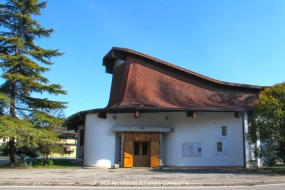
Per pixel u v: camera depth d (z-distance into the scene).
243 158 22.83
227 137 23.39
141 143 23.64
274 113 17.36
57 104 23.30
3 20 22.33
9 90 22.45
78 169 21.17
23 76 21.39
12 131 19.75
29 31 23.19
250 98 26.42
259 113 18.23
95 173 17.72
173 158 23.48
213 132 23.52
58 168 21.70
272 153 18.81
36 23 23.12
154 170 20.38
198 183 12.59
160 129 23.20
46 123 22.59
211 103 25.80
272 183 13.36
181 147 23.52
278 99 18.03
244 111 22.92
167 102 25.55
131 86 26.41
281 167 21.92
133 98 25.50
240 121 23.50
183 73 27.30
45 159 25.50
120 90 27.20
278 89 18.14
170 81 27.00
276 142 18.31
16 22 22.78
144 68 27.44
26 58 21.33
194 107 23.84
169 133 23.95
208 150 23.30
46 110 23.47
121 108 22.62
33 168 21.34
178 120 23.94
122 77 28.22
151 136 23.30
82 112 24.81
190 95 26.50
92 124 24.36
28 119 22.33
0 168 21.00
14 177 14.62
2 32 22.61
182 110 22.80
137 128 23.08
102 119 23.91
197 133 23.58
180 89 26.72
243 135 22.80
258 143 22.48
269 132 17.72
